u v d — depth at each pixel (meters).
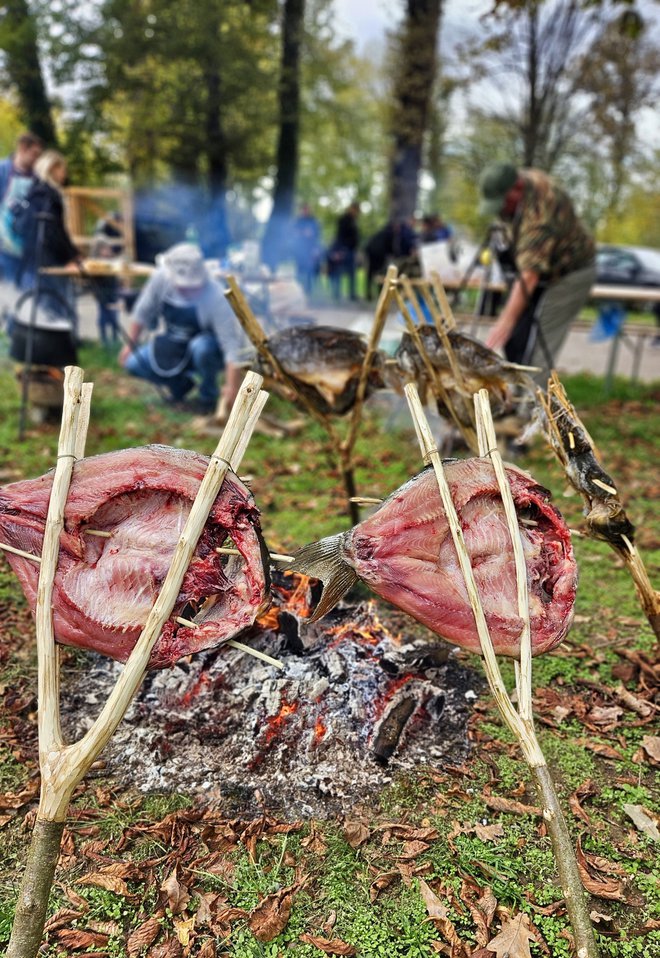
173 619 1.90
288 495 5.33
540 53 16.00
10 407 7.28
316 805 2.43
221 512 1.93
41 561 1.87
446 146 22.12
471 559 2.12
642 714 2.95
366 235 32.03
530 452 6.29
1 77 16.75
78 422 2.00
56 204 6.45
